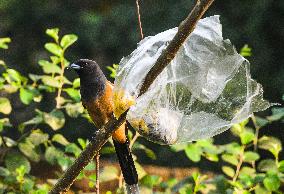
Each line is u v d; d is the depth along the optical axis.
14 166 10.58
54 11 28.17
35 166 17.08
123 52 27.19
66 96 20.56
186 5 26.19
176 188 10.09
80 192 12.88
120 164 9.12
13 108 25.94
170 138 6.44
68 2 28.12
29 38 28.48
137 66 6.19
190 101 6.36
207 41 6.26
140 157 23.88
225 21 25.98
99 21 27.42
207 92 6.34
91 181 10.22
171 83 6.31
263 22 25.83
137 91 6.21
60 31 28.14
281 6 25.66
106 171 10.25
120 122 6.59
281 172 10.51
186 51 6.27
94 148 6.82
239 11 25.94
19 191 10.36
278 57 25.77
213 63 6.29
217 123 6.44
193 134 6.46
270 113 23.30
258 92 6.40
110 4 27.53
